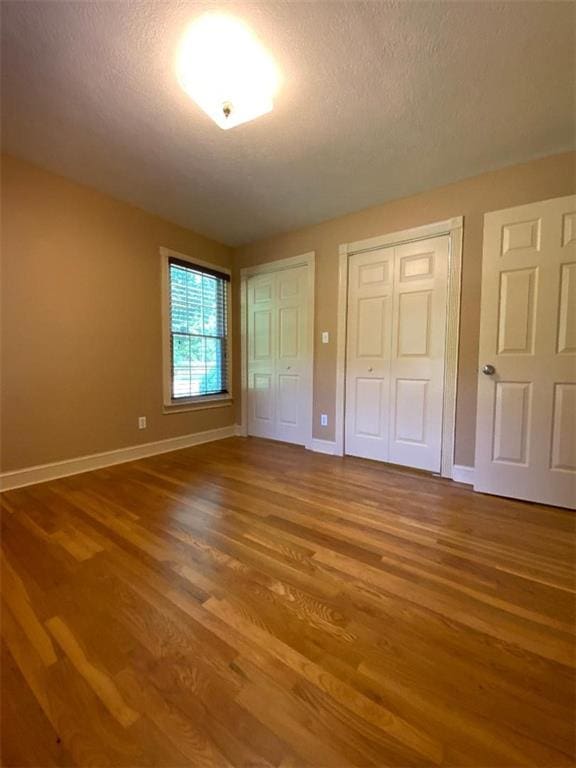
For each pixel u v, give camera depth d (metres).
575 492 2.20
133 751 0.85
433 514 2.15
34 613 1.29
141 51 1.52
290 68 1.61
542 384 2.27
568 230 2.16
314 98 1.80
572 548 1.77
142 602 1.35
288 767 0.82
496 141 2.16
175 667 1.07
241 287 4.17
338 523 2.02
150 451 3.41
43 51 1.52
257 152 2.29
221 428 4.16
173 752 0.84
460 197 2.64
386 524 2.01
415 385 2.97
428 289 2.86
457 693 1.00
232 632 1.21
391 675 1.05
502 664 1.09
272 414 4.03
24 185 2.47
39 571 1.54
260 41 1.48
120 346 3.12
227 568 1.57
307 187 2.75
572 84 1.71
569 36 1.45
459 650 1.15
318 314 3.54
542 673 1.06
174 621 1.26
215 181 2.68
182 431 3.72
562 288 2.19
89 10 1.35
